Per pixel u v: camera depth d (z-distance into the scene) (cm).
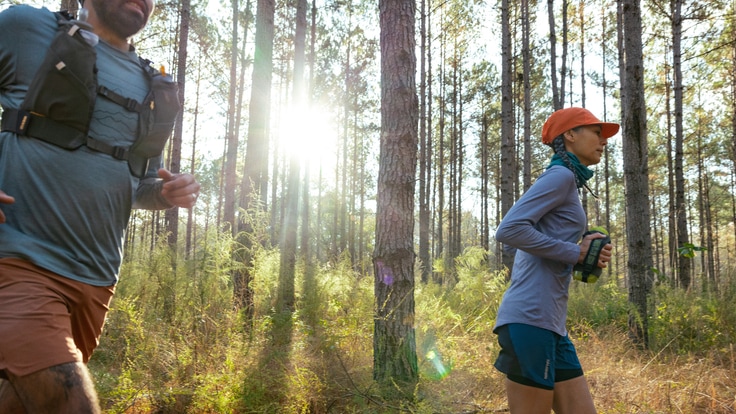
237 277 573
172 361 371
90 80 155
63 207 153
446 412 337
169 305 416
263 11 790
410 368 390
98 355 390
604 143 241
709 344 556
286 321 521
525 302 216
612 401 376
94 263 162
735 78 1484
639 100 646
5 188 149
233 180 1256
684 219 1170
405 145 420
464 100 2292
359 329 460
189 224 1384
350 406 339
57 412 133
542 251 210
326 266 803
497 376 414
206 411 334
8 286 141
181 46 1070
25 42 153
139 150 177
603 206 3253
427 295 596
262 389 327
